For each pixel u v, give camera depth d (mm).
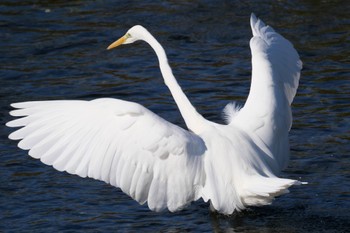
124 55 20422
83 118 10273
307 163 14078
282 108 11836
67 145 10109
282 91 12055
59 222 12047
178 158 10414
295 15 22594
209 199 11523
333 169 13797
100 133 10234
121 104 10344
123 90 18125
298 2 23516
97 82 18641
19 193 13164
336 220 11867
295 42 20781
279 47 12492
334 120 16016
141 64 19766
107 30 22000
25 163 14398
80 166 10078
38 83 18609
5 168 14172
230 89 17984
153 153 10289
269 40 12609
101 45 21062
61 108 10297
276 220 11898
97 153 10156
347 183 13203
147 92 17984
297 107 16812
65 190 13328
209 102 17250
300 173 13680
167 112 16859
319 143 14938
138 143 10234
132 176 10305
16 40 21391
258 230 11578
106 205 12727
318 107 16766
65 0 24422
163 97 17703
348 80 18266
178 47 20734
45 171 14102
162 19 22656
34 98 17672
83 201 12875
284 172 13727
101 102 10391
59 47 20922
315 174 13625
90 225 11930
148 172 10359
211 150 11047
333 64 19281
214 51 20422
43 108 10211
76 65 19750
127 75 19062
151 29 22016
